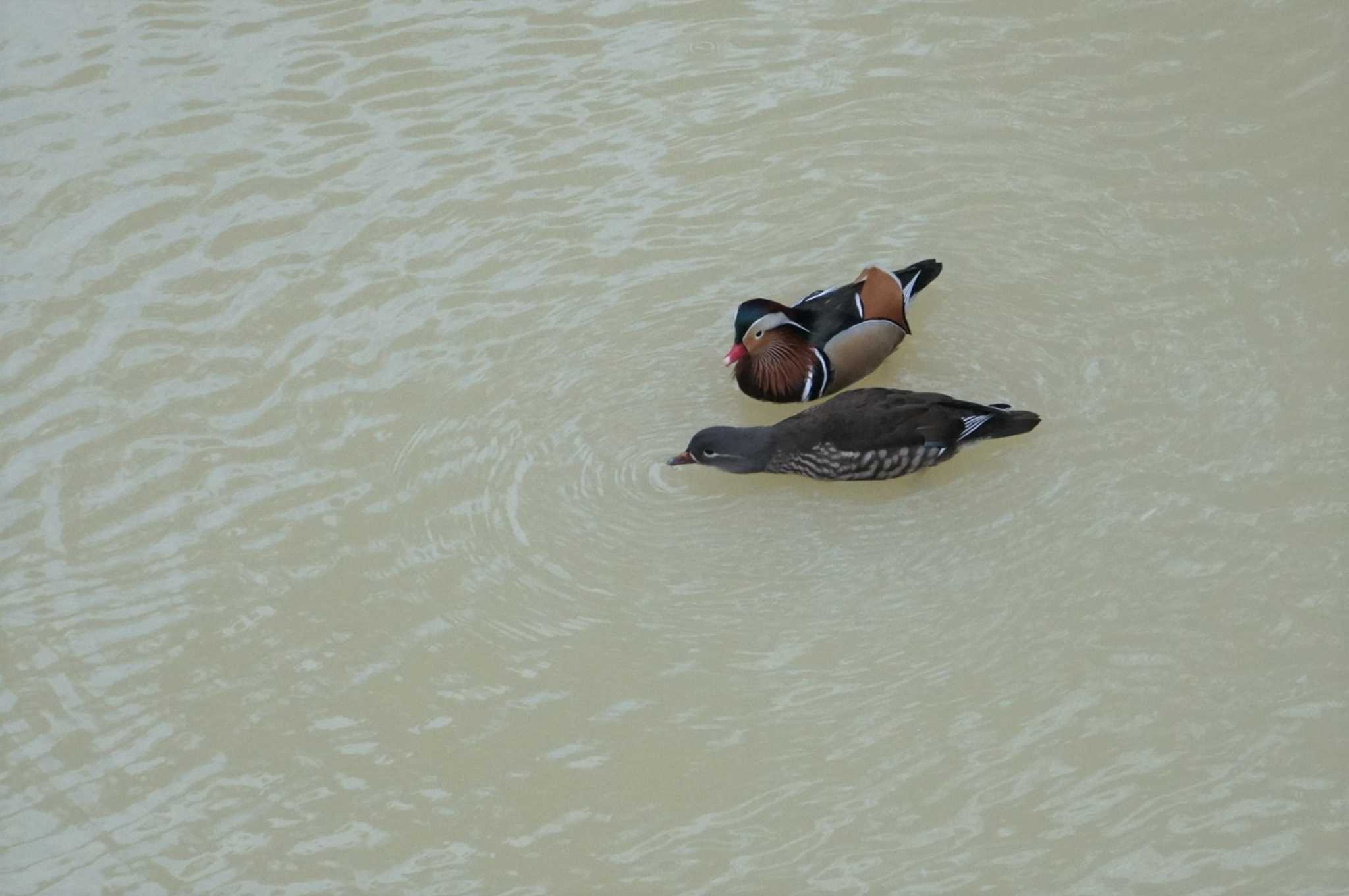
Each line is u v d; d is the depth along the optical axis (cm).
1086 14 1784
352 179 1658
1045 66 1725
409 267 1558
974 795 1102
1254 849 1054
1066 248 1519
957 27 1784
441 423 1407
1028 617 1216
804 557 1281
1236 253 1494
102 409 1442
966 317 1462
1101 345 1423
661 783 1127
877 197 1592
